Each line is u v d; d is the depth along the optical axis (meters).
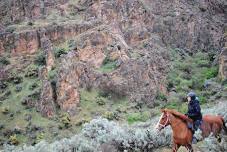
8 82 74.62
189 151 14.20
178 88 74.38
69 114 66.25
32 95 68.50
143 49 83.38
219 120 15.78
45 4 92.31
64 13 89.75
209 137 15.09
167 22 94.31
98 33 80.56
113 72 75.12
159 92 74.56
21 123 63.75
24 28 85.50
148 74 75.81
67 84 69.44
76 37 81.25
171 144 18.73
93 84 73.81
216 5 109.06
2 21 91.94
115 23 86.00
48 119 64.94
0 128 62.66
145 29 87.44
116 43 80.19
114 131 20.16
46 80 69.75
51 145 19.80
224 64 74.00
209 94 68.25
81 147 18.45
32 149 18.97
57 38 82.38
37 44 81.94
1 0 97.00
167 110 14.12
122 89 72.94
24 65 78.00
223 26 103.38
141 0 94.75
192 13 99.06
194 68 82.56
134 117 62.84
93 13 87.75
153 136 18.88
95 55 78.56
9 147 21.23
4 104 68.44
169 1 100.00
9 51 82.31
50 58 74.88
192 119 14.52
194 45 94.31
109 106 69.12
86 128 22.48
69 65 72.75
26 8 91.81
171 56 86.56
